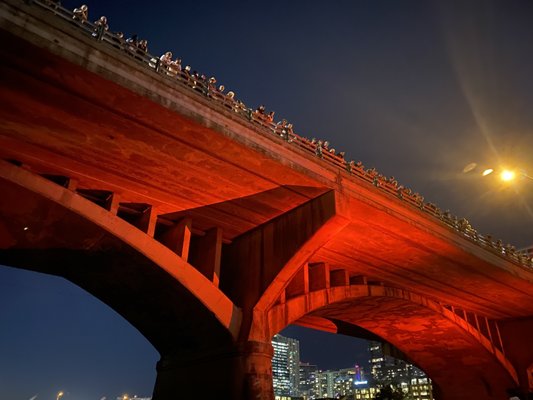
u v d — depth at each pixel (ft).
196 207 59.47
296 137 56.24
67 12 39.68
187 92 44.11
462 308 110.11
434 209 74.49
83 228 48.06
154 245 51.70
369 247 72.84
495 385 126.11
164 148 46.96
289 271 59.62
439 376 135.95
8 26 33.88
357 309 100.01
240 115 48.98
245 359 57.26
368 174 64.28
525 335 120.16
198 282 55.42
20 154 47.47
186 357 67.77
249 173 51.83
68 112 41.60
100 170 50.60
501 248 88.69
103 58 38.86
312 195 57.00
